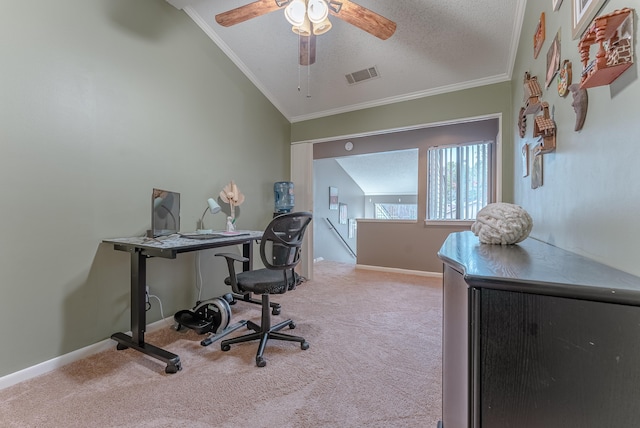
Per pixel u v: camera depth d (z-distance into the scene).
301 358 1.88
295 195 4.18
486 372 0.63
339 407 1.41
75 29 1.90
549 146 1.35
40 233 1.75
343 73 3.29
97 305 2.02
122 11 2.18
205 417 1.34
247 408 1.40
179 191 2.63
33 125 1.71
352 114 3.82
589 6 0.91
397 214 8.16
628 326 0.53
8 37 1.60
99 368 1.78
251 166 3.51
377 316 2.64
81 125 1.94
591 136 0.92
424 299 3.15
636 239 0.66
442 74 3.07
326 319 2.57
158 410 1.38
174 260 2.61
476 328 0.65
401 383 1.60
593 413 0.55
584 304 0.56
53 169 1.80
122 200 2.18
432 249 4.35
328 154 5.27
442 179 4.36
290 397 1.48
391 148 4.68
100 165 2.05
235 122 3.27
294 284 2.11
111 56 2.11
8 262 1.62
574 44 1.07
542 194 1.55
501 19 2.39
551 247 1.19
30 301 1.70
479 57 2.79
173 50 2.58
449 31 2.60
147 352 1.86
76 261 1.92
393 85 3.34
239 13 2.00
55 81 1.81
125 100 2.20
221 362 1.84
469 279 0.65
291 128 4.25
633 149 0.68
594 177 0.89
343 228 7.06
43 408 1.40
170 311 2.57
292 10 1.87
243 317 2.65
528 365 0.60
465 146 4.21
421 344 2.08
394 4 2.46
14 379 1.62
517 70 2.52
